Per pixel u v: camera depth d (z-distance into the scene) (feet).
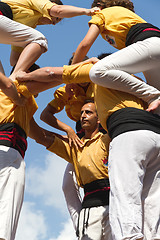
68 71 11.88
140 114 10.66
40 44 13.29
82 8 13.64
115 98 11.18
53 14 13.99
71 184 15.52
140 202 9.75
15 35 13.12
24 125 12.69
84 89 15.37
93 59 12.19
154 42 11.23
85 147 14.78
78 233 13.94
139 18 12.55
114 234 9.64
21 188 11.65
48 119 15.69
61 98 15.90
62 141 15.33
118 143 10.36
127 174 9.93
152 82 11.76
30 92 12.52
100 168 14.14
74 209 15.15
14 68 13.80
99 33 12.44
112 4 13.16
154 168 10.46
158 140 10.37
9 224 10.91
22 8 13.82
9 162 11.68
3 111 12.35
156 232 9.86
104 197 13.89
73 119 16.16
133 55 11.14
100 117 11.45
